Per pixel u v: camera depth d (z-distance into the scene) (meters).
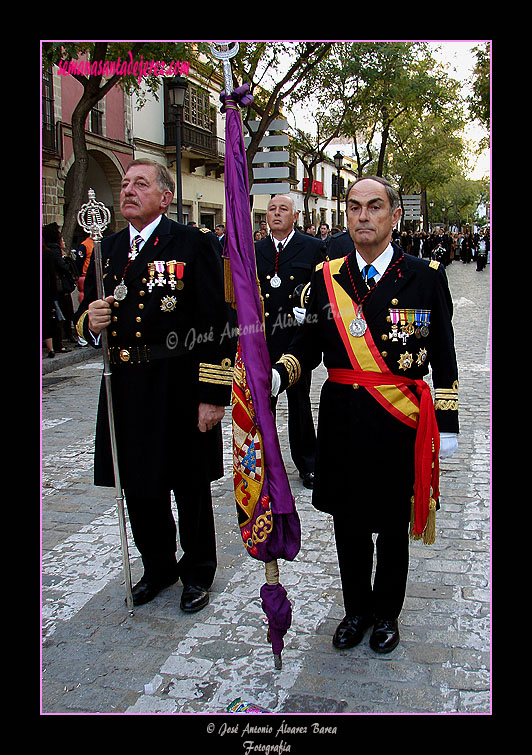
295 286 4.64
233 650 2.87
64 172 16.41
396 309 2.64
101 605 3.25
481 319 13.52
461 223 80.12
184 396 3.08
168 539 3.36
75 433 6.40
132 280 3.00
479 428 6.08
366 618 2.94
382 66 17.52
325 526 4.11
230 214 2.62
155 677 2.70
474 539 3.85
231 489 4.81
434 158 35.59
